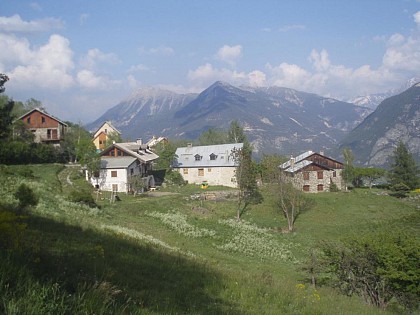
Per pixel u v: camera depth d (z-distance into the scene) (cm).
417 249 1947
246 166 5316
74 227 2003
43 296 651
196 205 5253
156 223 3931
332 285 2178
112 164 5912
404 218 4888
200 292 1195
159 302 943
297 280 2338
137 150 7019
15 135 6400
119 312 734
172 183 6894
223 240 3719
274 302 1264
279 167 5741
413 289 1956
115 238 1928
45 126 7312
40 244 1284
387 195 6353
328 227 4706
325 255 2308
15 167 5109
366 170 7238
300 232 4528
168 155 7188
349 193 6375
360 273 2092
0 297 621
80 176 5919
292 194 4956
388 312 1738
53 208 2984
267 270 2611
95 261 1246
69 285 847
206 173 7094
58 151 7062
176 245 2920
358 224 4788
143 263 1448
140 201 4969
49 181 4953
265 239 4031
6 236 1030
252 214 5212
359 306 1650
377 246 2038
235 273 1709
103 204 4488
